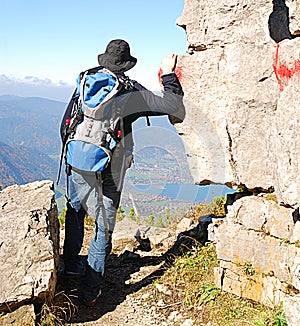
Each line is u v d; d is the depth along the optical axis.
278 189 3.63
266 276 3.88
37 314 3.76
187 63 4.36
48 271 3.79
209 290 4.27
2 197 4.56
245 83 4.06
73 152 3.96
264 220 3.89
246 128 4.02
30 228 4.03
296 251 3.52
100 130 3.86
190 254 5.09
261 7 4.11
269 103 3.97
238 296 4.10
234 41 4.23
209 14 4.33
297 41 3.50
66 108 4.29
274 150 3.71
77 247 4.72
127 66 4.07
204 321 3.93
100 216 4.25
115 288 4.85
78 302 4.41
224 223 4.24
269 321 3.61
